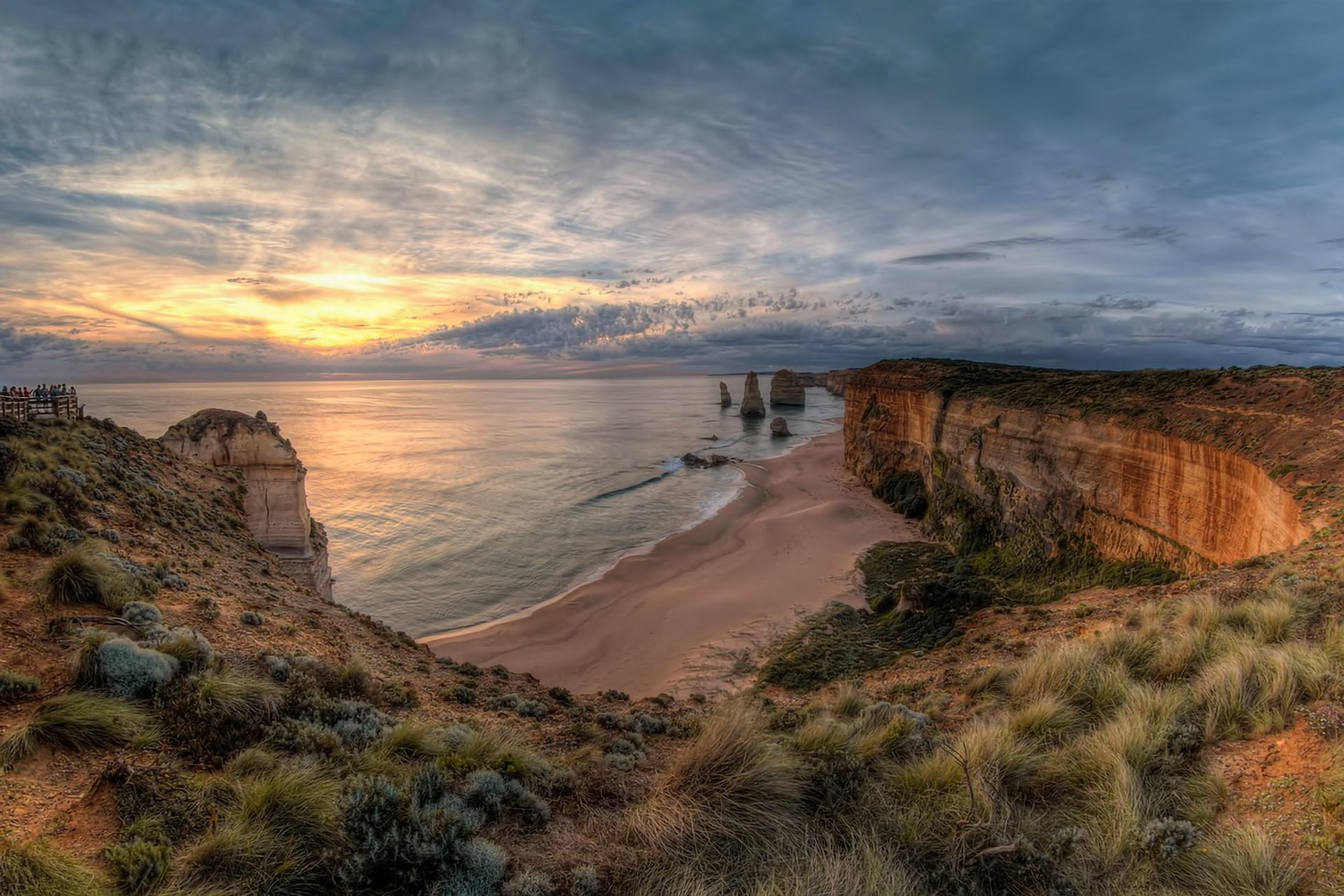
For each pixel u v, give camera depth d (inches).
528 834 232.2
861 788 258.7
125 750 238.2
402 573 1635.1
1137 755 264.5
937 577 1327.5
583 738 378.0
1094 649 432.5
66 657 295.9
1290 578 499.2
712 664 1074.7
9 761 217.9
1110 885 200.4
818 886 188.7
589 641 1225.4
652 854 214.2
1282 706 280.8
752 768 247.4
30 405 723.4
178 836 191.3
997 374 2186.3
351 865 180.5
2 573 376.2
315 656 410.3
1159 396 1262.3
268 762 236.7
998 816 233.9
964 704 448.8
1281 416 944.9
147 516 618.5
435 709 402.3
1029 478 1487.5
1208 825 221.8
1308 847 199.9
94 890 159.2
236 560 664.4
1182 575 1026.1
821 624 1173.7
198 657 312.5
